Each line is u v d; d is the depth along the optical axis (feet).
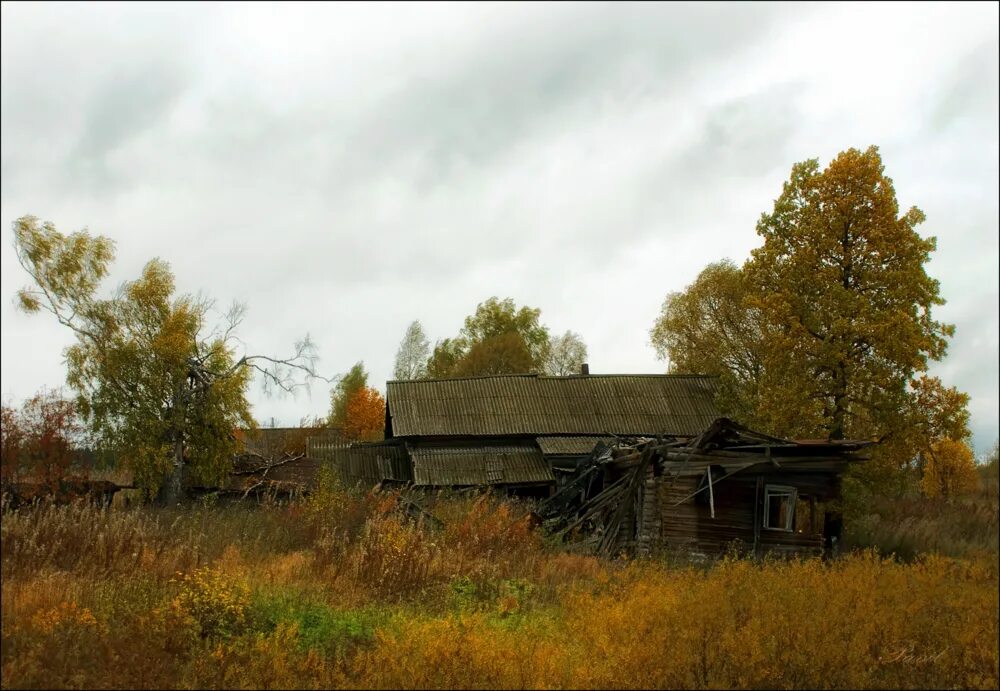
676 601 38.96
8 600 37.73
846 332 90.43
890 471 89.76
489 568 55.57
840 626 36.73
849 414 94.22
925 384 89.15
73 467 111.45
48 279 115.24
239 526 69.26
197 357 120.67
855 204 93.61
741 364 148.15
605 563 66.23
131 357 116.06
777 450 80.23
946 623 40.04
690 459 78.59
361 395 228.43
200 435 118.01
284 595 42.42
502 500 100.12
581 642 37.27
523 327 255.09
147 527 56.85
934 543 92.58
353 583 48.70
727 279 152.76
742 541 80.02
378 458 127.44
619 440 101.65
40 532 48.47
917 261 92.68
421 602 47.29
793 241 96.78
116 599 39.27
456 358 255.09
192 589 40.19
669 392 134.41
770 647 33.78
